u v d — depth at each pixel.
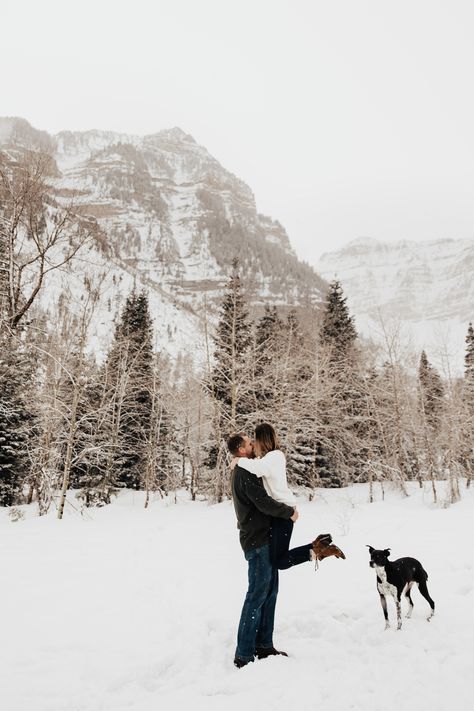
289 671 3.76
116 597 5.79
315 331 33.03
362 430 29.88
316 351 26.91
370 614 5.05
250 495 4.13
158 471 29.75
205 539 10.20
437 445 27.73
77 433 19.30
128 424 29.00
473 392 26.77
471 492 25.25
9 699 3.50
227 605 5.41
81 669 3.93
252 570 4.16
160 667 3.98
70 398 20.17
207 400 24.52
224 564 7.55
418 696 3.35
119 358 25.17
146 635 4.60
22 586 6.29
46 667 3.96
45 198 18.95
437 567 6.90
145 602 5.58
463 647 4.11
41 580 6.60
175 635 4.59
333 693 3.42
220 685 3.58
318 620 4.82
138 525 12.95
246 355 23.31
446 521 12.22
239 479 4.23
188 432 27.69
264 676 3.69
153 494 29.67
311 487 25.27
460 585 5.88
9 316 18.39
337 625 4.70
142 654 4.18
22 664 4.04
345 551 8.34
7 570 7.19
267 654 4.11
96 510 20.44
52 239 18.50
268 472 4.21
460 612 4.96
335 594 5.74
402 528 11.09
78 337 19.12
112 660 4.07
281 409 23.78
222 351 23.89
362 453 29.59
